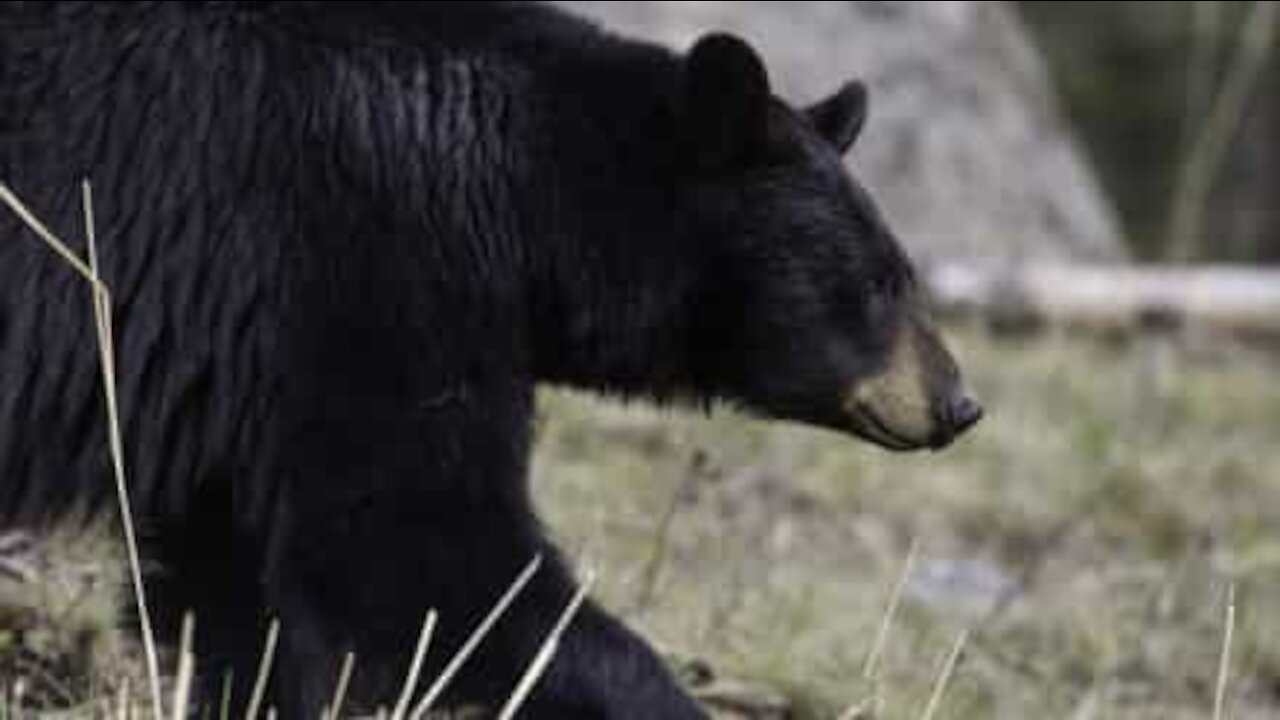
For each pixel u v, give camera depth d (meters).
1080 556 17.53
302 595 9.09
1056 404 21.27
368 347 9.12
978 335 22.80
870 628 14.09
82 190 9.15
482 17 9.89
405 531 9.07
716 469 15.48
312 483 9.08
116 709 9.80
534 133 9.73
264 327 9.11
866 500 17.78
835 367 10.03
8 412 9.23
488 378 9.41
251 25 9.37
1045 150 27.05
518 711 9.13
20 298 9.15
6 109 9.12
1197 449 20.58
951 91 25.84
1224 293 24.00
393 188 9.31
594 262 9.80
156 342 9.18
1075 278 23.84
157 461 9.28
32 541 11.48
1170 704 14.38
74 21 9.23
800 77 24.14
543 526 9.49
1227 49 39.25
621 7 22.92
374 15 9.62
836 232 9.98
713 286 9.98
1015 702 13.46
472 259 9.45
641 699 9.20
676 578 13.41
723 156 9.84
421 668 9.07
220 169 9.18
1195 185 24.06
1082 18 43.47
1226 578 16.64
